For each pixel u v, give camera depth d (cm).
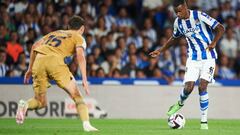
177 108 3103
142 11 5956
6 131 2778
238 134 2684
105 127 3306
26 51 5228
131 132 2722
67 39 2669
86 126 2669
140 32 5778
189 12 3016
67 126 3388
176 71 5538
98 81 4853
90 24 5644
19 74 5053
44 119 4444
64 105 4738
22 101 2678
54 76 2652
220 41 5844
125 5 5919
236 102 5078
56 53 2659
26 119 4406
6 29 5206
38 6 5597
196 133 2686
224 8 6156
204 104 3027
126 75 5378
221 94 5047
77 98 2659
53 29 5422
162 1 6038
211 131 2848
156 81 4969
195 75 3041
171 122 3066
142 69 5431
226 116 5050
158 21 5928
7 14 5397
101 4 5803
